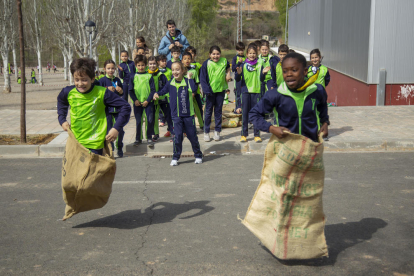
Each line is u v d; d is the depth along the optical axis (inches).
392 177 263.9
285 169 136.9
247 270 146.5
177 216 202.2
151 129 353.1
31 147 349.1
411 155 323.3
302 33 1601.9
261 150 349.1
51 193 242.8
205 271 146.2
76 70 168.1
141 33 1764.3
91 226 191.2
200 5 3085.6
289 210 141.1
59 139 376.2
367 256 156.4
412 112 481.4
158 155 343.0
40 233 183.5
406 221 190.9
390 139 351.9
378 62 621.6
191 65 379.2
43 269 149.6
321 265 149.6
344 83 813.2
